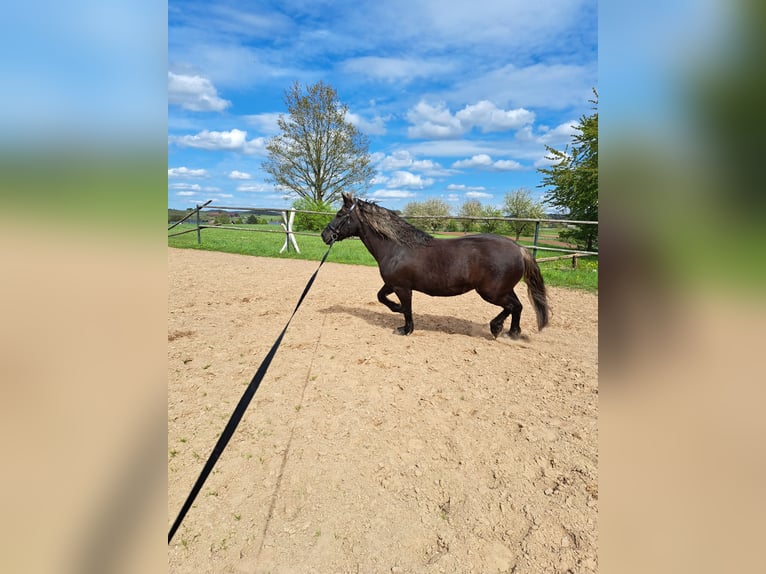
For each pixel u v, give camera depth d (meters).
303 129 29.16
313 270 10.61
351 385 3.72
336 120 29.02
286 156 29.55
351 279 9.48
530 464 2.64
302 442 2.85
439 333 5.45
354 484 2.45
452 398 3.53
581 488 2.42
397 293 5.09
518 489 2.42
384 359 4.37
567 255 10.88
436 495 2.37
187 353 4.43
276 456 2.69
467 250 4.70
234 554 1.97
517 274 4.72
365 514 2.22
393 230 4.87
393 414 3.24
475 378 3.96
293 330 5.34
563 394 3.65
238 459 2.65
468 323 6.03
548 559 1.96
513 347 4.95
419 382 3.83
